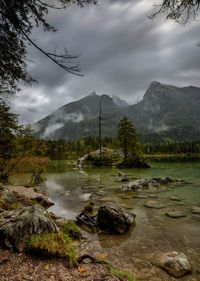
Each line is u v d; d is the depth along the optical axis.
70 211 7.52
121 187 12.73
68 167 32.50
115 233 5.35
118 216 5.71
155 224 5.99
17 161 18.48
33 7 3.45
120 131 31.53
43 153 17.19
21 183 14.98
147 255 4.02
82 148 88.81
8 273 2.50
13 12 3.42
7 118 12.18
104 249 4.32
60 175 20.59
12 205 6.23
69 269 2.80
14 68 4.26
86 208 7.25
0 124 12.48
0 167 16.69
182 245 4.52
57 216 6.32
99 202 8.94
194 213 7.08
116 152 37.59
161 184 13.78
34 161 19.09
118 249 4.32
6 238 3.25
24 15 3.56
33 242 3.18
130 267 3.54
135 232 5.38
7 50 3.93
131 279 2.81
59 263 2.92
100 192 11.22
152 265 3.61
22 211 3.95
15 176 19.12
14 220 3.58
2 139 13.95
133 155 33.31
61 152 99.56
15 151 15.40
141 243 4.65
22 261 2.84
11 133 14.05
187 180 15.92
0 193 6.45
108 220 5.69
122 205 8.30
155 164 38.09
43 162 19.53
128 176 19.19
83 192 11.41
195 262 3.76
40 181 15.28
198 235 5.11
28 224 3.55
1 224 3.46
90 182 15.51
